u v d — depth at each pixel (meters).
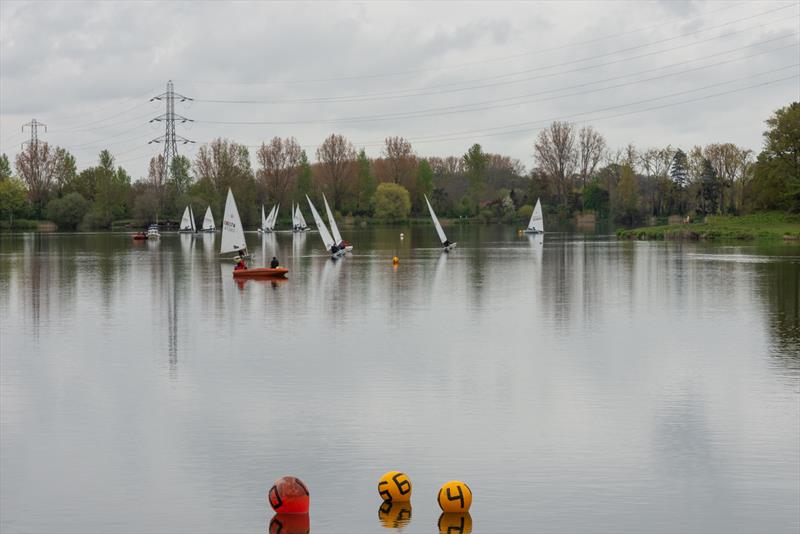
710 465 21.06
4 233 177.25
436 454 21.95
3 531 17.78
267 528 17.89
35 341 37.91
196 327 41.75
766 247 106.19
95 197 198.62
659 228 145.75
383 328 41.16
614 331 39.84
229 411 25.95
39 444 22.97
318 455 21.95
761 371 30.92
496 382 29.44
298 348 35.88
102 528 17.94
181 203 185.38
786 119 141.75
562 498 19.19
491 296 54.06
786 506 18.67
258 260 90.44
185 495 19.53
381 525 17.98
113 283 63.81
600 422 24.55
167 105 184.25
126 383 29.61
